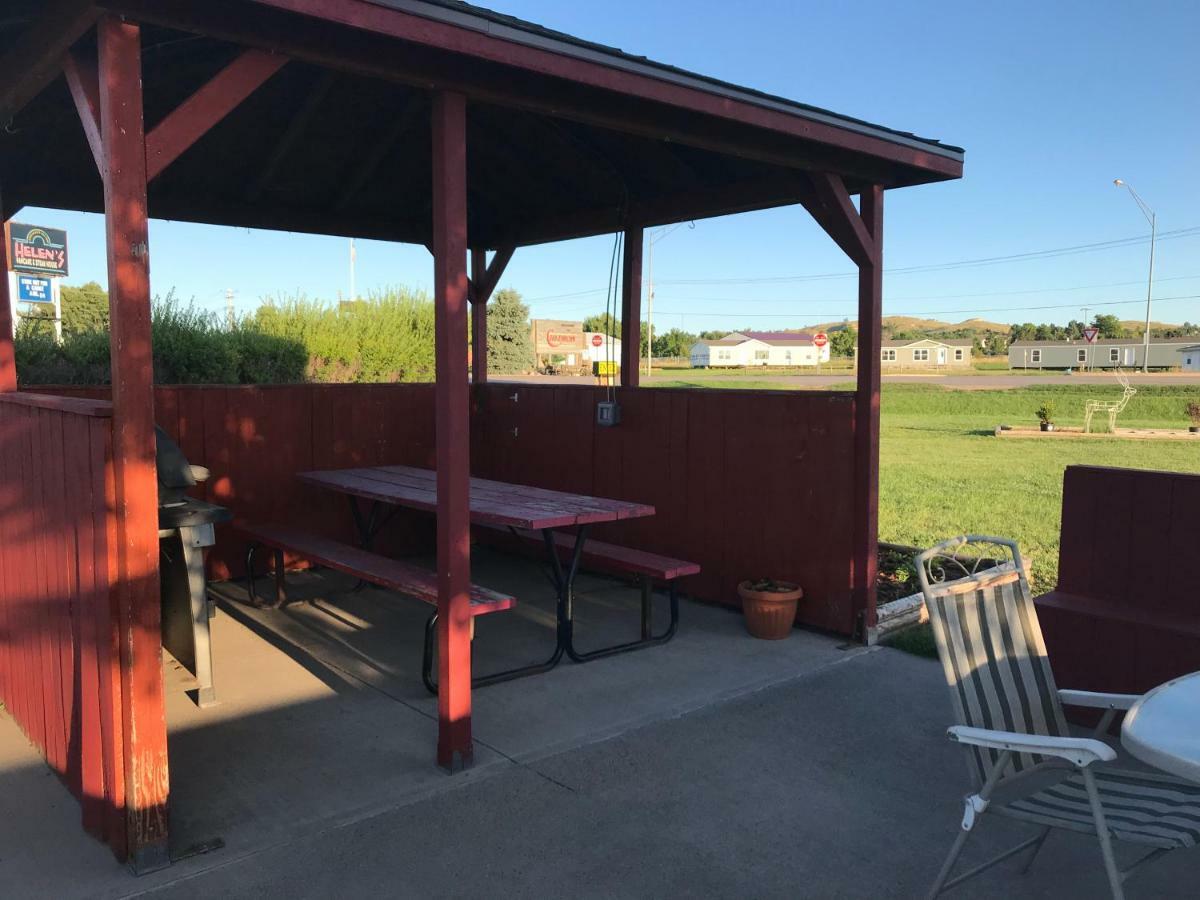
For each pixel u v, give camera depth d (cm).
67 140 460
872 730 377
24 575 350
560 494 515
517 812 306
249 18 270
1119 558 397
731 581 568
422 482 576
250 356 921
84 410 271
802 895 257
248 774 335
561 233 666
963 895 257
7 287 412
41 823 298
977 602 273
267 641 505
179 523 380
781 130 388
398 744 364
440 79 312
